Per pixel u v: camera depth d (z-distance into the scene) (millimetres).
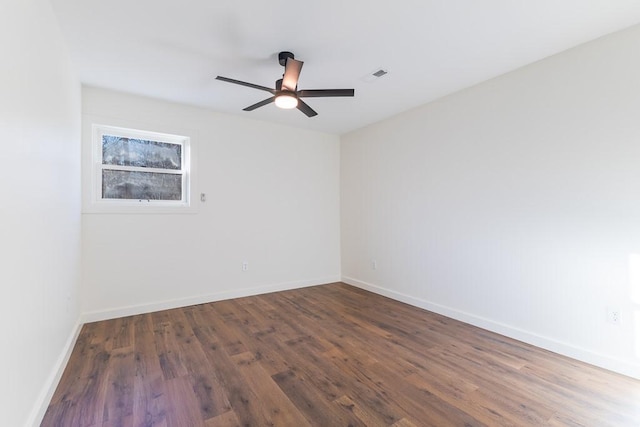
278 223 4457
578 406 1833
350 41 2324
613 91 2219
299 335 2859
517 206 2775
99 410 1781
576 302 2412
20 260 1432
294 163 4602
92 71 2803
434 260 3539
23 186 1471
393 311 3559
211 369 2242
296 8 1951
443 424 1681
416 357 2438
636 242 2133
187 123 3709
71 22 2074
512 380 2111
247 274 4188
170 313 3445
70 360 2357
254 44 2363
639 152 2113
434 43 2354
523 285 2734
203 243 3838
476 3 1900
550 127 2549
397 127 4016
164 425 1664
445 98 3395
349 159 4863
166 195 3717
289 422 1692
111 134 3387
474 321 3119
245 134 4145
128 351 2514
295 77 2367
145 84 3092
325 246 4934
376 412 1777
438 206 3486
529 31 2197
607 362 2248
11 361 1324
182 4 1907
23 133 1474
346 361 2373
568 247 2457
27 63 1523
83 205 3119
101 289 3219
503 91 2867
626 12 1984
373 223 4410
